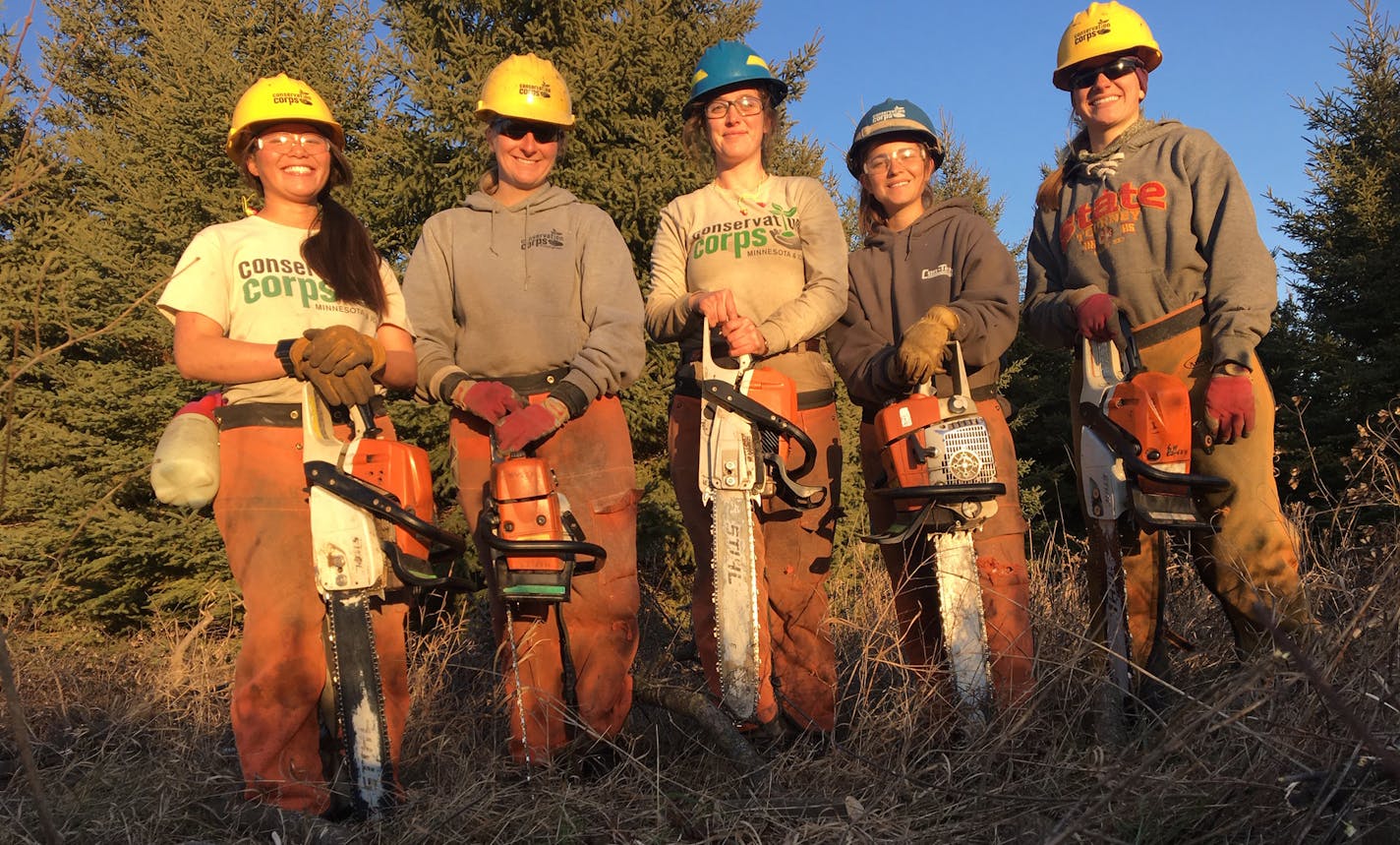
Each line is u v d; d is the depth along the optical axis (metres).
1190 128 3.17
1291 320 9.98
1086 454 2.97
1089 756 2.37
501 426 2.76
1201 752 2.12
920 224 3.27
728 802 2.41
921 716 2.87
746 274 3.22
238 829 2.42
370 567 2.50
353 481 2.51
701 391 3.17
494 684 3.49
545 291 3.01
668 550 7.01
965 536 2.84
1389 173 9.83
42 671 4.21
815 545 3.21
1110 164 3.22
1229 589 2.99
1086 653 2.65
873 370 3.12
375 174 7.13
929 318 2.89
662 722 3.27
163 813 2.34
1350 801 1.79
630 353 2.97
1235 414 2.85
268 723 2.52
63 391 6.69
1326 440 8.63
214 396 2.72
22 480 6.34
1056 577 4.54
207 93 6.74
